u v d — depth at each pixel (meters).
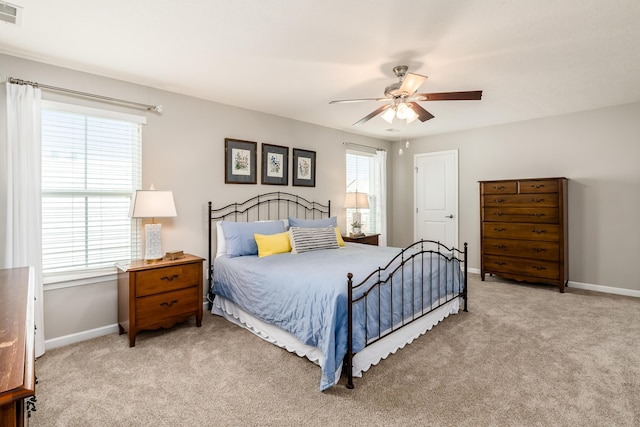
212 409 1.82
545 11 1.97
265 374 2.20
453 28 2.17
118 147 3.05
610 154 4.04
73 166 2.80
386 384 2.06
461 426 1.67
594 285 4.18
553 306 3.56
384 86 3.27
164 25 2.14
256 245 3.50
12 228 2.42
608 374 2.15
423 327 2.84
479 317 3.24
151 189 2.93
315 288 2.21
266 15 2.03
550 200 4.11
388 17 2.04
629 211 3.94
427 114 2.90
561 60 2.66
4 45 2.39
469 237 5.27
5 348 0.78
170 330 2.97
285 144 4.41
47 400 1.91
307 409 1.82
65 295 2.74
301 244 3.52
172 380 2.12
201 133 3.58
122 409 1.82
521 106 3.98
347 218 5.31
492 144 4.98
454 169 5.40
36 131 2.52
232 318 3.19
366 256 3.19
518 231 4.37
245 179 3.95
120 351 2.55
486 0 1.86
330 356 1.97
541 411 1.78
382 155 5.73
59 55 2.56
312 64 2.74
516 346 2.59
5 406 0.61
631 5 1.91
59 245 2.74
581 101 3.79
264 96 3.56
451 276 3.30
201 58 2.63
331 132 5.02
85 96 2.82
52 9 1.95
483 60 2.66
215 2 1.89
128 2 1.89
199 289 3.04
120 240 3.06
